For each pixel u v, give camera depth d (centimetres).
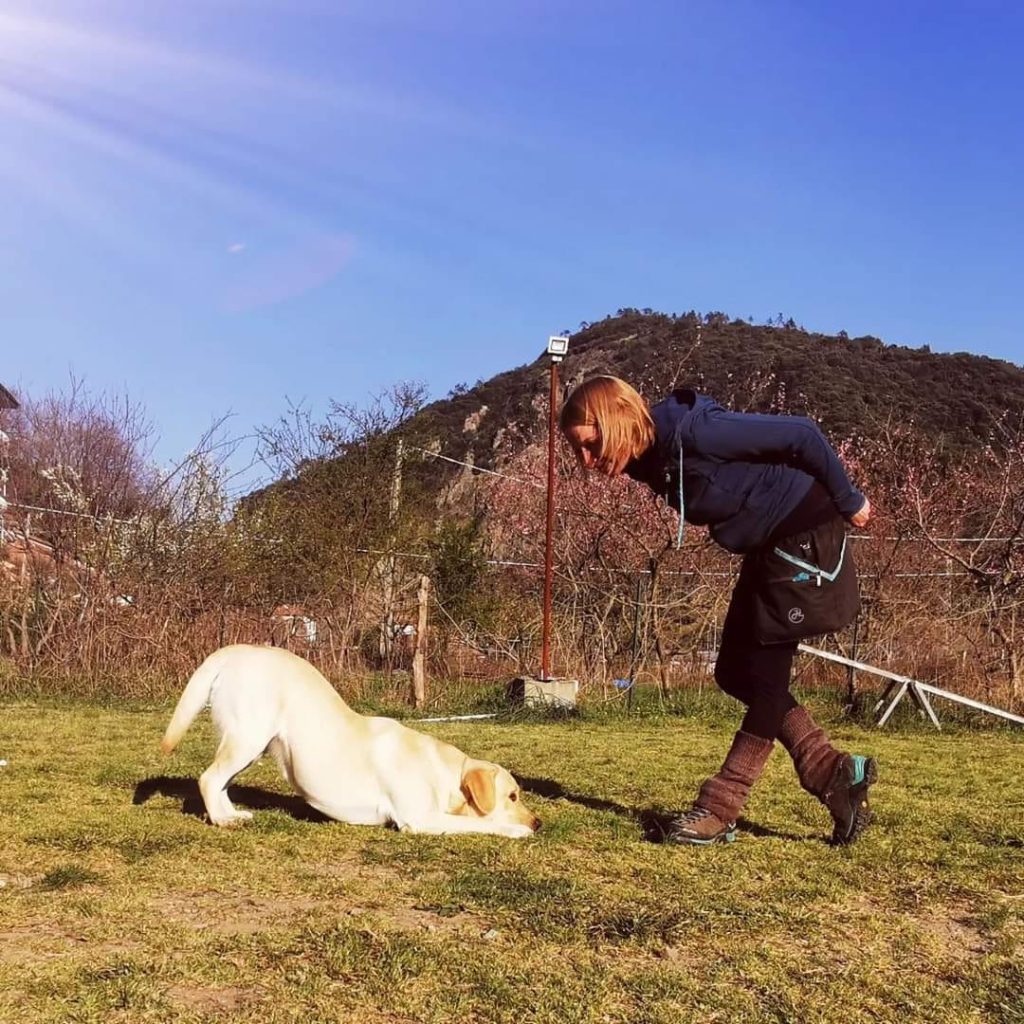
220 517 1291
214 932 296
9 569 1165
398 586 1319
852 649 1143
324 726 446
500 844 417
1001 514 1262
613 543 1343
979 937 314
